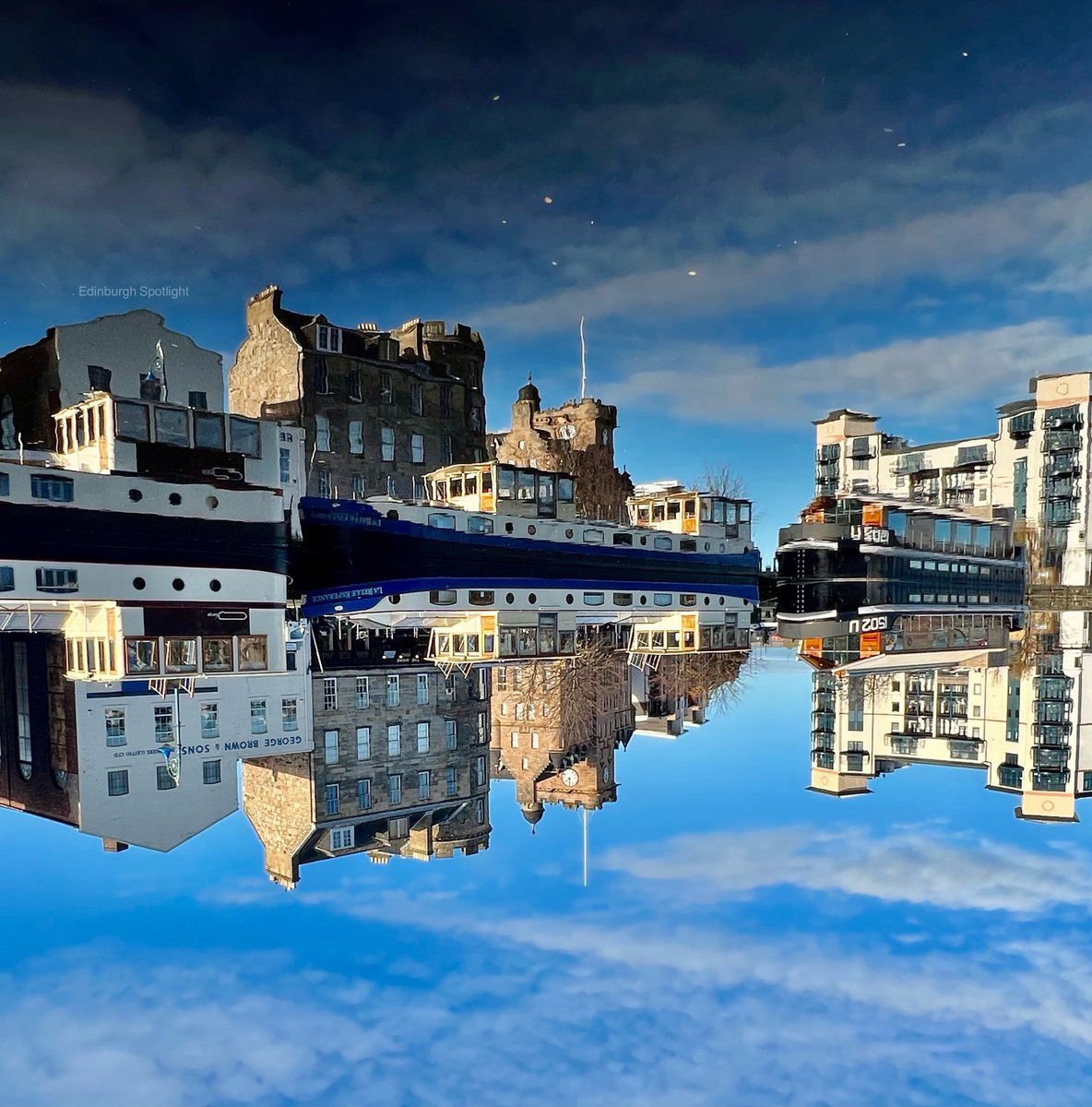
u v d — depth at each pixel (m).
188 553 29.28
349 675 42.88
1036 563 68.94
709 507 53.28
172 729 37.31
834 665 53.22
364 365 46.91
